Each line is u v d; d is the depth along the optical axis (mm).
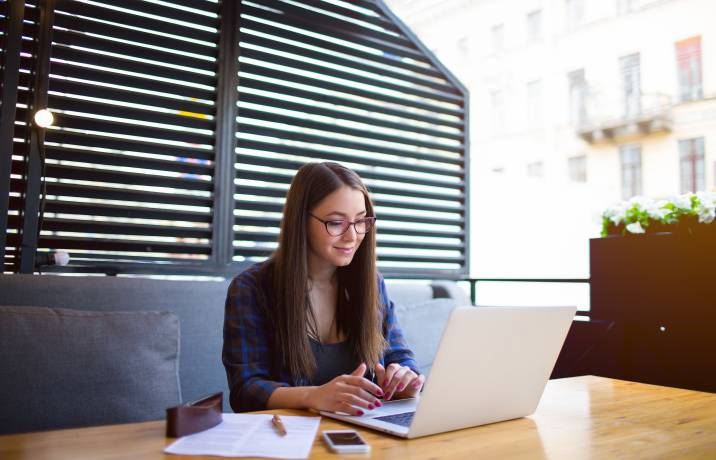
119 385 1379
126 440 796
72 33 2025
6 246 1877
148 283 1796
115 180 2080
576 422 982
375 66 2793
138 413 1384
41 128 1919
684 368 2057
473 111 3371
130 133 2127
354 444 769
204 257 2250
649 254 2188
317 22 2646
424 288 2496
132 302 1739
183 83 2264
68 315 1405
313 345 1363
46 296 1608
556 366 2389
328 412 995
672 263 2115
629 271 2248
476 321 863
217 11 2363
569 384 1366
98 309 1679
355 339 1398
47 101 1958
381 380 1151
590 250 2396
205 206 2273
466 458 751
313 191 1349
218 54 2336
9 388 1265
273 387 1122
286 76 2518
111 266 2023
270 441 795
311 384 1320
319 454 748
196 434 830
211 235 2264
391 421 930
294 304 1309
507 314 910
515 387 976
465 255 3006
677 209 2154
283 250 1355
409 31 2955
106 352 1389
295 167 2514
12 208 1890
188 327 1826
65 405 1311
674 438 876
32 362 1303
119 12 2137
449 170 2986
